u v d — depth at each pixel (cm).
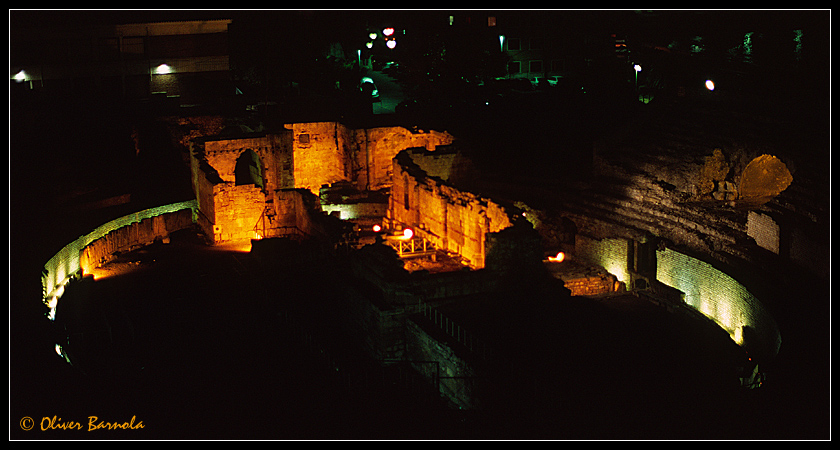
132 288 4522
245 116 6456
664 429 2909
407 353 3978
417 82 7444
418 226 5600
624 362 3581
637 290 4859
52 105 6262
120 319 4156
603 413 3070
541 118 6625
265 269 4706
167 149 6081
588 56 8450
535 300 4169
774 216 4400
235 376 3547
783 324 3641
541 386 3309
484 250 4625
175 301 4366
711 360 3744
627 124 5738
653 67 7469
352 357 3928
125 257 5009
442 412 3222
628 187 5353
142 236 5247
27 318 3559
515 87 7831
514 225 4275
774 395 3019
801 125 4859
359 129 6128
